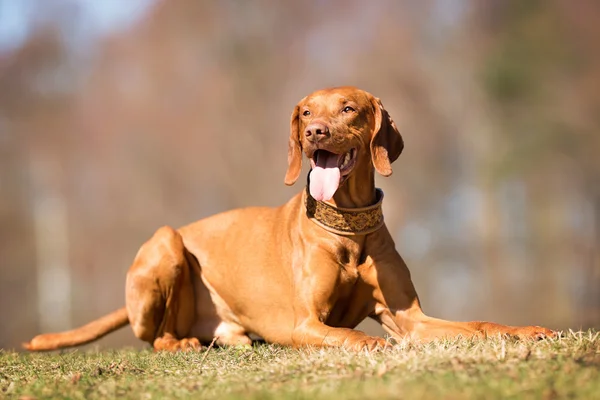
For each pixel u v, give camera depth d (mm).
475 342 5254
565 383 4000
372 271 6184
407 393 3906
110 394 4578
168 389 4586
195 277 7156
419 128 37938
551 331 5434
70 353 6996
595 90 36375
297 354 5367
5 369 5828
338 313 6391
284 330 6520
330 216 6098
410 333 6152
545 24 37344
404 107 38531
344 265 6145
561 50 36969
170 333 7066
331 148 5906
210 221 7234
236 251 6859
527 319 27438
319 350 5387
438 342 5289
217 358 5746
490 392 3879
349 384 4211
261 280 6621
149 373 5246
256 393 4180
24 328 38031
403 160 36906
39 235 40781
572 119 35969
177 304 7059
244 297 6754
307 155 6012
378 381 4227
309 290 6090
